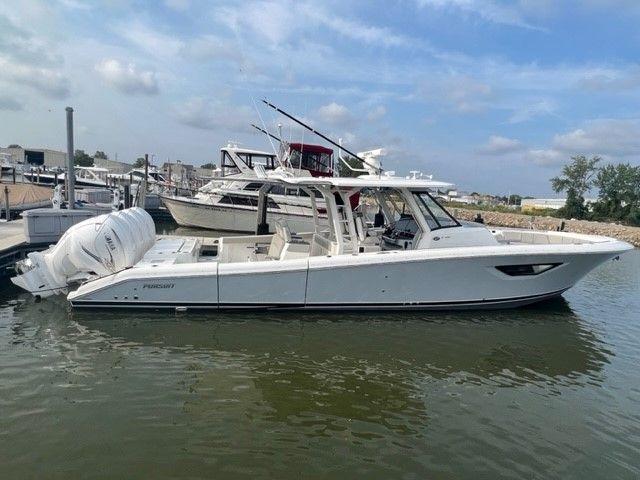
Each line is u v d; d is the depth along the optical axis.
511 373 5.93
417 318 7.64
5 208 16.55
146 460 3.84
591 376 5.95
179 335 6.56
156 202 24.84
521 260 7.66
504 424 4.70
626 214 40.88
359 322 7.35
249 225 19.89
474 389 5.45
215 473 3.72
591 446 4.37
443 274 7.52
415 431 4.49
